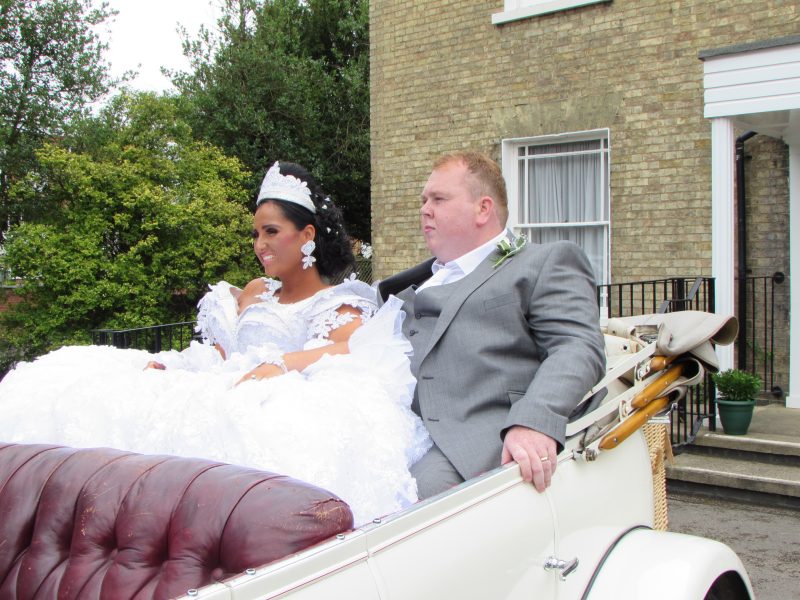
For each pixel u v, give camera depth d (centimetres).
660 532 234
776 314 716
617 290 753
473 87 836
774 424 627
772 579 407
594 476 230
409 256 889
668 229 722
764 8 671
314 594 131
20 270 1053
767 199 714
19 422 237
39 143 1191
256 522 148
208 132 1380
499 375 246
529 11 789
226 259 1162
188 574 150
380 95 904
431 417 249
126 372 249
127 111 1177
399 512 157
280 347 275
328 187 1515
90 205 1080
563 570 199
